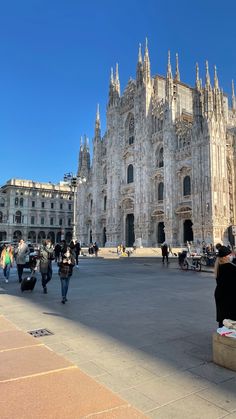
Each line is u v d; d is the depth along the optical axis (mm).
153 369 7363
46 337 9672
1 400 5527
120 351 8508
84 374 6637
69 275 14977
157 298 15914
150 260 44406
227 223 56625
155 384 6641
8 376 6465
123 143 80125
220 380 6809
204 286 20047
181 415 5504
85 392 5852
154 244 67938
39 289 19016
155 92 74812
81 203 94812
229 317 8625
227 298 8703
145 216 69375
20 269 22000
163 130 66750
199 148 58500
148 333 10070
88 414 5117
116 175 79438
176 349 8656
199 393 6270
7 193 112188
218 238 54938
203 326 10867
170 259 43469
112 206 79562
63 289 14742
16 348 8117
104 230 85312
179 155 63531
